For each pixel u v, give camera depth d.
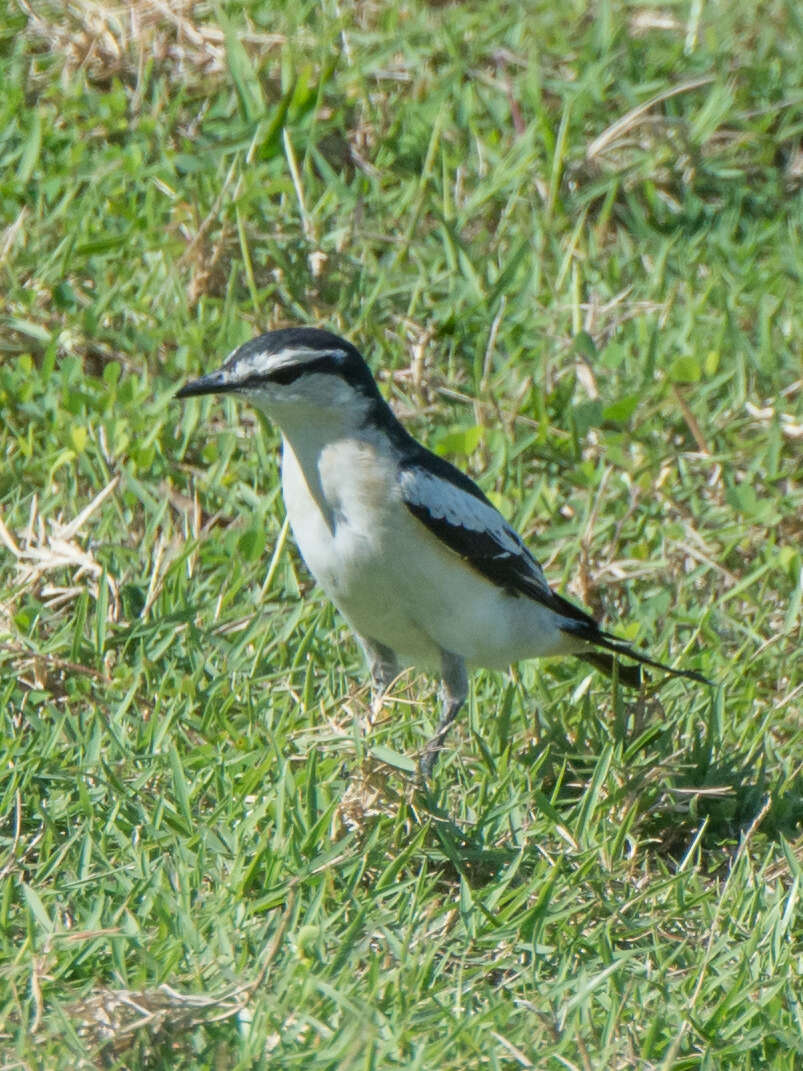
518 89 16.80
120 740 9.13
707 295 14.68
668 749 9.95
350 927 7.52
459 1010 7.20
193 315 13.62
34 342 12.93
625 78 17.23
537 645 10.18
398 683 10.11
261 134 15.06
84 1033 6.73
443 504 9.30
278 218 14.34
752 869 8.99
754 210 16.45
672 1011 7.48
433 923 7.95
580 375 13.49
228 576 10.91
